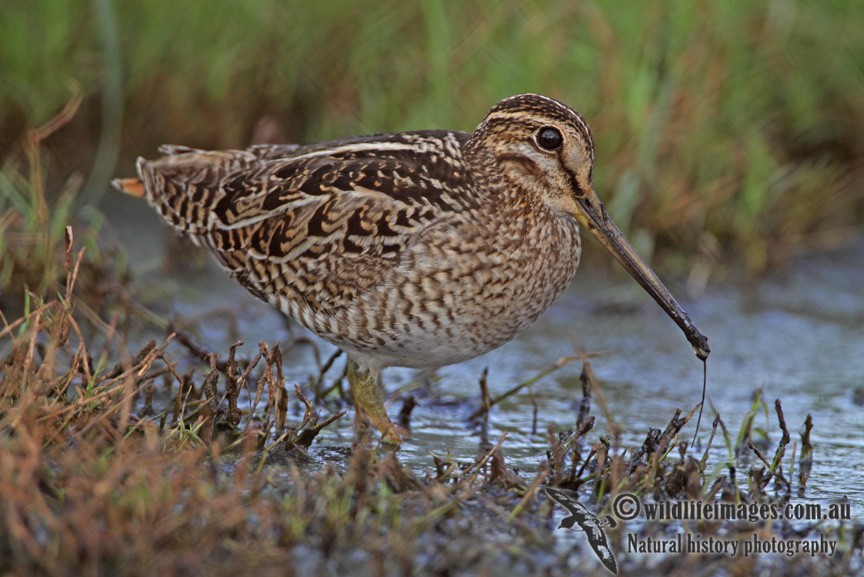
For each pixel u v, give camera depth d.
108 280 17.61
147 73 21.50
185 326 17.14
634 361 17.69
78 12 21.48
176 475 11.59
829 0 22.20
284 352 17.20
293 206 14.58
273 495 12.33
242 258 15.05
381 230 14.12
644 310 19.31
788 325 19.06
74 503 10.94
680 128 20.50
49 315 15.12
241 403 15.30
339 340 14.65
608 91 20.45
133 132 21.70
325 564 11.10
